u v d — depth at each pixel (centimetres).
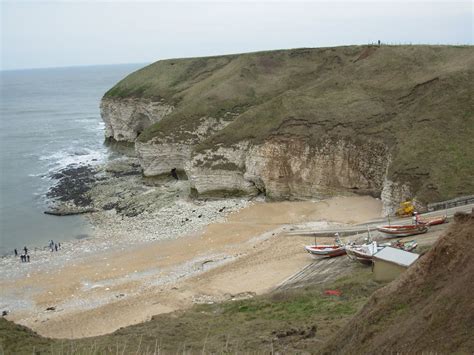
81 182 6700
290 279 3244
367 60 6369
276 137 5338
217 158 5619
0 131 11381
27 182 6844
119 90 9019
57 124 12431
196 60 9156
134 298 3297
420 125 4662
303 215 4731
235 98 6906
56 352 1738
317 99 5747
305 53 7688
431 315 1244
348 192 5053
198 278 3516
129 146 8606
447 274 1353
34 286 3631
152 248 4259
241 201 5347
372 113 5225
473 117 4462
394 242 3231
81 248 4409
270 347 1773
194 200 5519
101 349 1877
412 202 4034
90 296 3403
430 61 5797
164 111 7825
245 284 3309
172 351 1847
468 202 3731
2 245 4581
